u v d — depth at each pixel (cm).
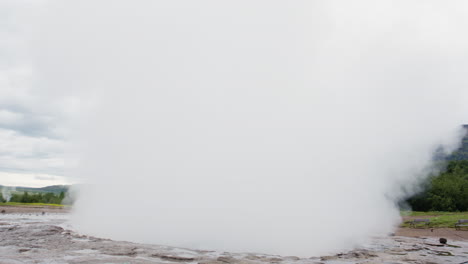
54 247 1380
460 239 2131
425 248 1678
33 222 2534
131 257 1207
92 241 1550
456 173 6581
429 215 4228
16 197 8019
